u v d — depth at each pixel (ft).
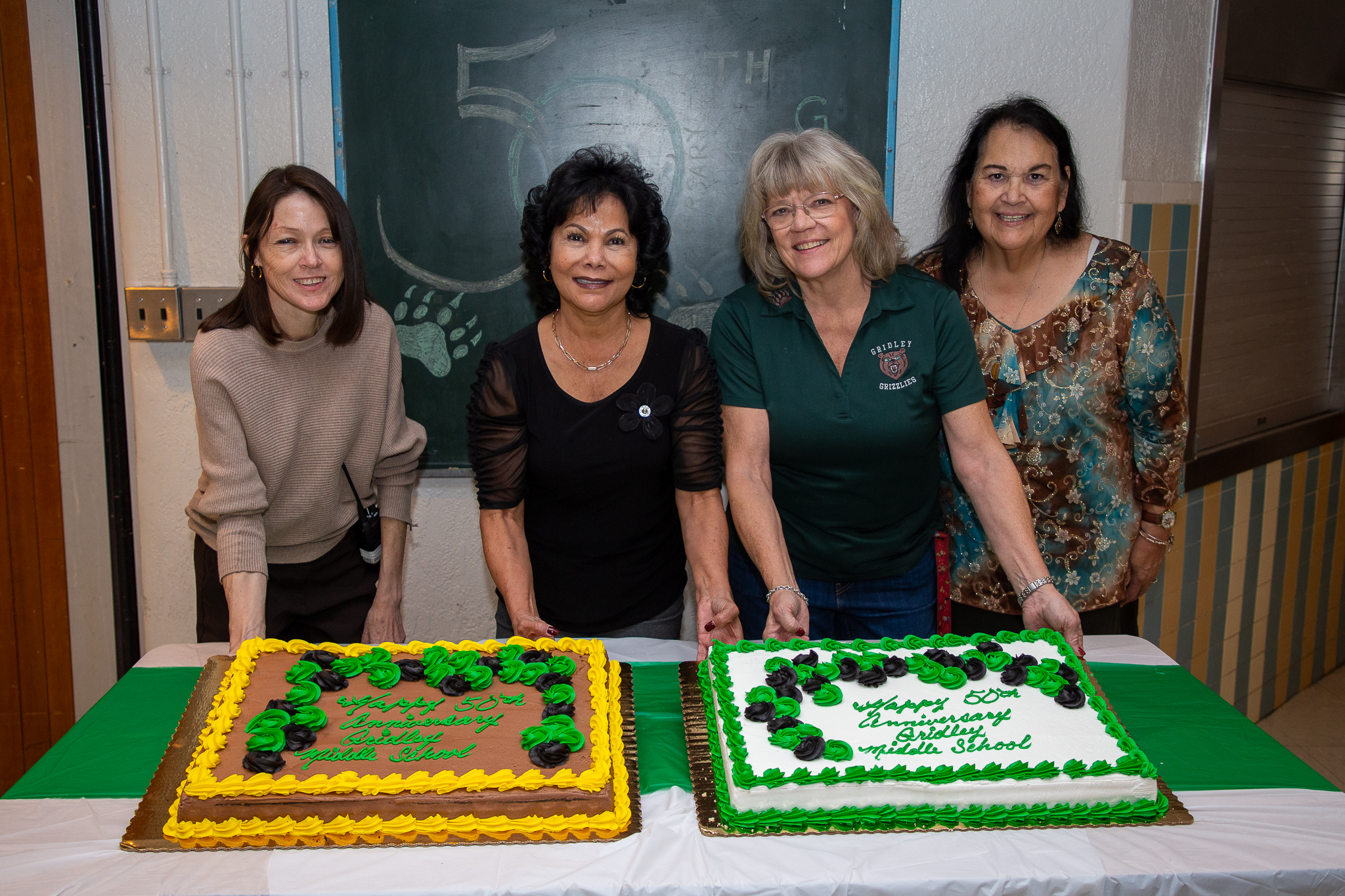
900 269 6.21
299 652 5.31
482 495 6.07
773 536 5.99
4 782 8.80
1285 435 10.61
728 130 8.20
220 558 5.69
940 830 4.27
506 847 4.14
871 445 6.03
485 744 4.55
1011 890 3.95
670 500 6.40
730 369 6.21
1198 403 9.71
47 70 7.77
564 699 4.87
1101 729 4.68
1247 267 10.16
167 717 5.19
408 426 6.65
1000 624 7.11
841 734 4.64
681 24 8.01
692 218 8.34
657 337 6.05
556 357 5.98
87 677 8.79
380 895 3.83
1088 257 6.69
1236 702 10.96
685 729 5.02
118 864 4.01
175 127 8.00
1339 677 12.33
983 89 8.19
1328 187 11.05
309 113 8.11
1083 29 8.11
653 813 4.38
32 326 8.12
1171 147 8.75
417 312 8.44
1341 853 4.14
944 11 8.06
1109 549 6.95
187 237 8.17
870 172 5.68
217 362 5.56
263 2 7.86
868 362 5.99
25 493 8.36
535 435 5.97
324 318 5.90
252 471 5.73
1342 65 10.45
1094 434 6.81
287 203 5.42
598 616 6.50
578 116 8.14
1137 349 6.68
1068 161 6.40
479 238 8.32
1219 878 3.98
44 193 7.94
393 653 5.35
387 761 4.40
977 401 6.01
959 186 6.73
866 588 6.62
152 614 8.78
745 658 5.36
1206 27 8.71
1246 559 10.58
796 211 5.61
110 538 8.54
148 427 8.45
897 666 5.14
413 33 7.97
